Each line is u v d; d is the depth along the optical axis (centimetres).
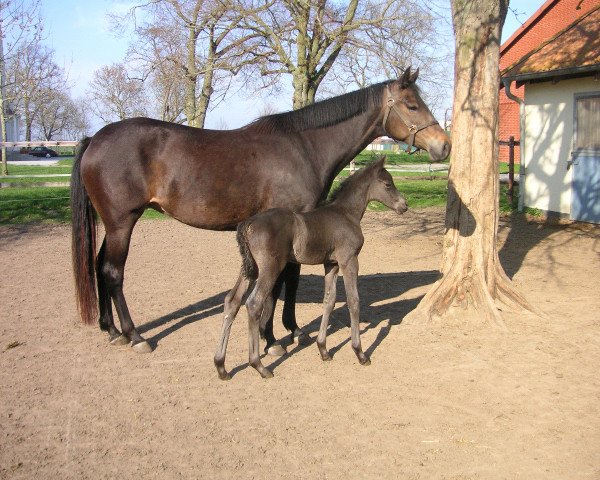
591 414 389
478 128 571
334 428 376
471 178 577
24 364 487
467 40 565
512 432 368
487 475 322
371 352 508
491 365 473
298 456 343
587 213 1122
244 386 443
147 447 355
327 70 1620
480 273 580
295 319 563
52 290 732
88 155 507
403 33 1323
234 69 1451
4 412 401
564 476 320
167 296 702
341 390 433
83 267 522
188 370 474
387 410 400
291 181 522
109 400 420
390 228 1195
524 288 711
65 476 325
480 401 411
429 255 947
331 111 538
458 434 367
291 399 419
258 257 432
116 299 520
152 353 512
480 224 579
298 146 528
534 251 935
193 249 1011
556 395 418
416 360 488
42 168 2528
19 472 329
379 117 546
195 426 381
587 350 502
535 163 1248
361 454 345
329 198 484
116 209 506
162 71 1498
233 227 538
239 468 331
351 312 475
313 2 1299
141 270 848
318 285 766
